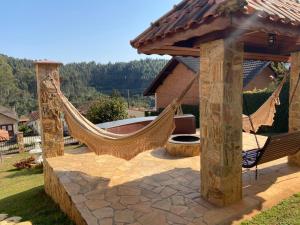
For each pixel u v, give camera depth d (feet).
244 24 9.35
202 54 12.61
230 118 11.98
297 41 14.69
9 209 19.47
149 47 13.80
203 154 13.32
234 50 11.64
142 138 14.20
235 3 8.54
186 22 10.89
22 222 15.90
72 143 65.87
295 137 14.39
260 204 12.72
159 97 75.92
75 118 17.88
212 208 12.45
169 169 19.02
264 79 64.18
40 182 27.89
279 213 11.84
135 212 12.58
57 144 22.97
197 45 12.94
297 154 17.90
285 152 15.60
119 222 11.70
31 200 21.09
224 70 11.41
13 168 41.96
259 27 9.82
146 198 14.11
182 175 17.58
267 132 43.09
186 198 13.78
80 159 22.15
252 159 16.26
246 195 13.70
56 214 16.69
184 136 26.40
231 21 8.98
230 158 12.32
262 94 43.55
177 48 14.67
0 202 21.68
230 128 12.06
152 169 19.16
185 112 60.34
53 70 21.35
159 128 13.64
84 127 17.07
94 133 16.40
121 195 14.66
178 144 22.65
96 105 62.18
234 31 10.61
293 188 14.42
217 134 12.17
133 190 15.29
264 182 15.42
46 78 21.07
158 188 15.43
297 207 12.30
